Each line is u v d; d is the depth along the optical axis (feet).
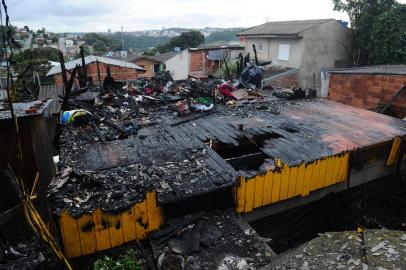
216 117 35.01
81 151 25.48
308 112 36.91
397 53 73.15
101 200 17.99
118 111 36.55
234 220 19.69
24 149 25.29
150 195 18.08
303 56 80.23
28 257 18.94
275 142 27.71
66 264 15.93
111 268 16.02
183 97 43.11
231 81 52.29
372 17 78.59
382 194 30.58
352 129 30.81
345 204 28.02
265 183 21.76
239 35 96.07
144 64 95.45
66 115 31.58
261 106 39.34
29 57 85.15
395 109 44.42
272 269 11.21
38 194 25.98
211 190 19.52
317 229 27.35
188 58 95.35
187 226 19.06
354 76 49.78
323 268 10.69
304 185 24.12
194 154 24.54
